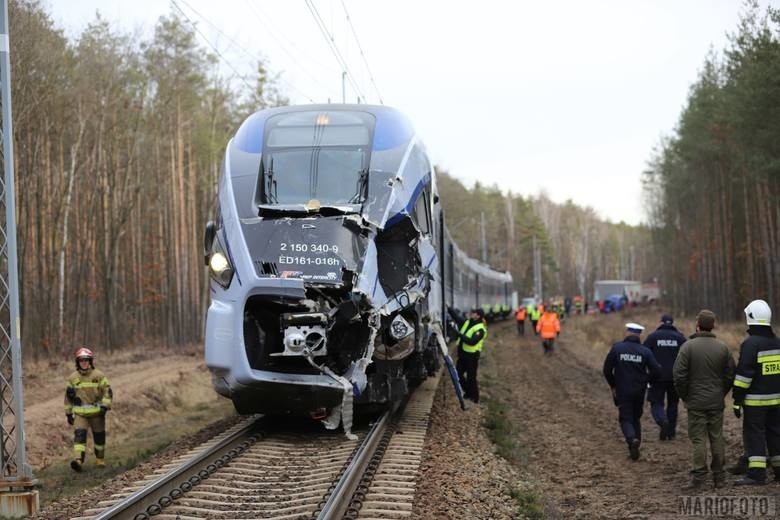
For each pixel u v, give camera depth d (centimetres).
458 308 3772
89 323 3897
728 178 5762
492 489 1117
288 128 1423
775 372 1102
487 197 14412
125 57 3894
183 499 973
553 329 3641
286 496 983
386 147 1395
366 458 1148
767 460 1193
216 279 1271
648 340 1571
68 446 1811
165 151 4328
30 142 3052
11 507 1056
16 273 1092
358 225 1255
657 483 1220
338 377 1222
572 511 1092
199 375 2869
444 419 1661
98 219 3969
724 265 5978
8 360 1869
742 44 4106
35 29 2869
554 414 1981
